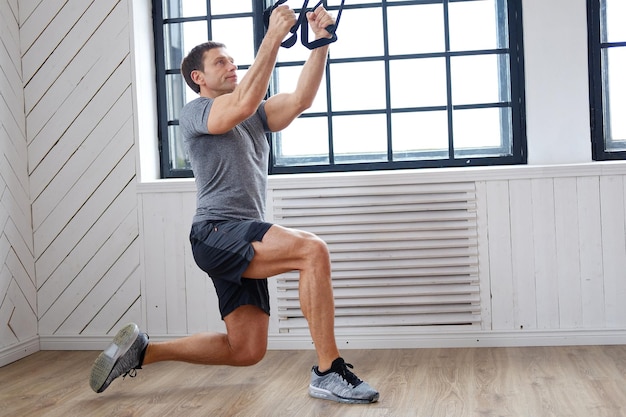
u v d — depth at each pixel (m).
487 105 3.97
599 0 3.84
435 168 3.97
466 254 3.72
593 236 3.65
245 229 2.92
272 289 3.84
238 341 3.07
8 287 3.82
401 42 4.02
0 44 3.84
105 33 3.96
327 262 2.90
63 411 2.93
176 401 3.00
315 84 3.02
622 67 3.87
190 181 3.90
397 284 3.77
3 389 3.29
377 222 3.76
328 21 2.96
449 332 3.76
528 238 3.69
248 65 4.12
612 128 3.88
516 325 3.71
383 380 3.20
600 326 3.67
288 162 4.13
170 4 4.17
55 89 4.00
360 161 4.07
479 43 3.98
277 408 2.86
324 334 2.92
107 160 3.97
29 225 4.02
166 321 3.95
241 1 4.12
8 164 3.86
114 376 3.06
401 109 4.03
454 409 2.76
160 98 4.18
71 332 4.03
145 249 3.95
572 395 2.88
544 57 3.80
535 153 3.83
